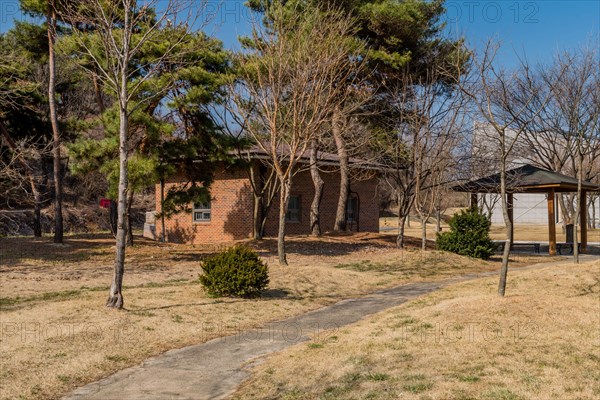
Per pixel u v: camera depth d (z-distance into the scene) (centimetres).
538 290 1466
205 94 2080
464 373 791
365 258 2342
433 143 2486
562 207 4719
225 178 3066
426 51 2659
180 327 1144
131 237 2531
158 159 2177
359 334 1072
